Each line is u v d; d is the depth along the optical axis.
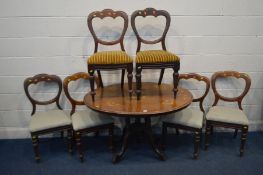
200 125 2.48
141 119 3.06
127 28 2.68
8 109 2.97
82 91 2.93
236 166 2.50
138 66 2.30
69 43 2.76
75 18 2.68
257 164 2.53
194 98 2.96
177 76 2.37
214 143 2.88
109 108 2.25
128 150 2.77
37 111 2.97
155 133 3.09
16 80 2.86
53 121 2.56
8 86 2.88
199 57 2.86
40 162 2.62
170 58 2.30
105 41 2.69
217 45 2.82
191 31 2.76
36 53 2.78
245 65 2.90
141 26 2.72
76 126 2.50
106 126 2.60
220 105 3.05
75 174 2.43
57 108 2.99
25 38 2.72
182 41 2.79
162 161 2.59
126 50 2.81
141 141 2.92
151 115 2.18
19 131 3.05
